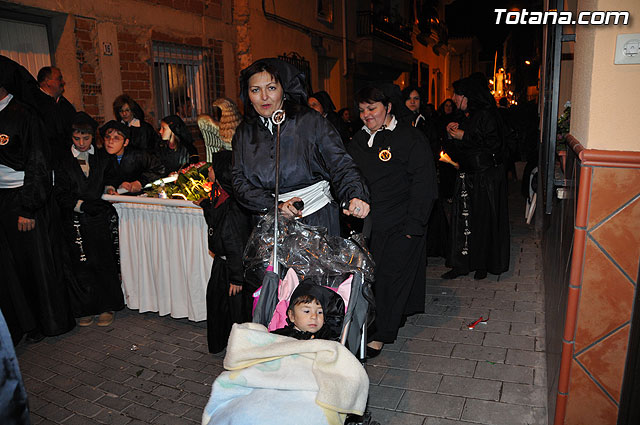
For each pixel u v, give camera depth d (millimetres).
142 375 3615
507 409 2969
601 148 2184
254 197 2889
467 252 5062
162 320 4508
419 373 3420
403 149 3502
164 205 4121
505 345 3736
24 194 3887
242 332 2062
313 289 2352
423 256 3779
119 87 6770
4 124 3887
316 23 12617
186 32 7992
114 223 4531
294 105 2832
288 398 1918
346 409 1904
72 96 6164
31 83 4066
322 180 2932
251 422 1845
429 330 4055
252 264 2559
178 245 4195
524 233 6730
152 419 3104
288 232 2475
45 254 4117
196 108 8445
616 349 2252
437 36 25703
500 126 4859
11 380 1442
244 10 9352
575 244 2205
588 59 2248
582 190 2152
